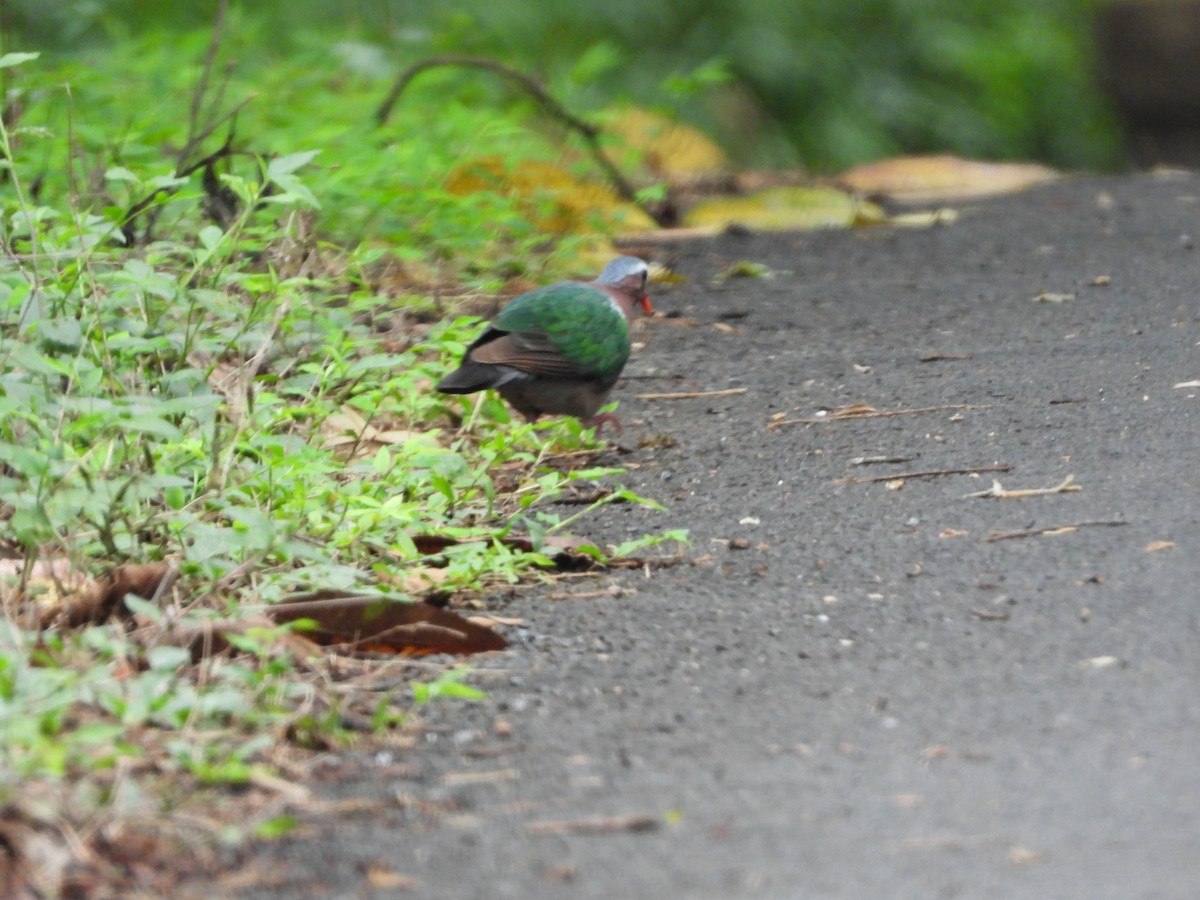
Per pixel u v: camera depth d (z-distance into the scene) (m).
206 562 7.83
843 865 5.55
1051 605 7.83
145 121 15.81
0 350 8.66
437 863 5.73
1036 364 12.62
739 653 7.65
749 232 20.27
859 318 15.08
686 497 10.27
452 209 15.89
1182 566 8.10
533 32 29.95
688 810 6.04
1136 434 10.42
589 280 16.30
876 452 10.71
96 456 8.33
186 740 6.54
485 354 10.88
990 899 5.27
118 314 10.27
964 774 6.19
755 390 12.72
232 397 10.09
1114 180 25.39
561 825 5.98
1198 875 5.31
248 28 23.41
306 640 7.75
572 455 11.49
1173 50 36.88
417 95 22.02
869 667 7.36
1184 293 15.02
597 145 20.53
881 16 35.59
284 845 5.89
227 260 11.93
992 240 19.11
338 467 9.56
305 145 15.31
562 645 7.91
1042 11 37.94
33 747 5.96
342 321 11.49
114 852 5.77
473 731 6.93
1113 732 6.46
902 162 27.59
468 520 10.09
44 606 7.96
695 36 33.28
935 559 8.62
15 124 14.15
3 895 5.48
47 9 24.95
